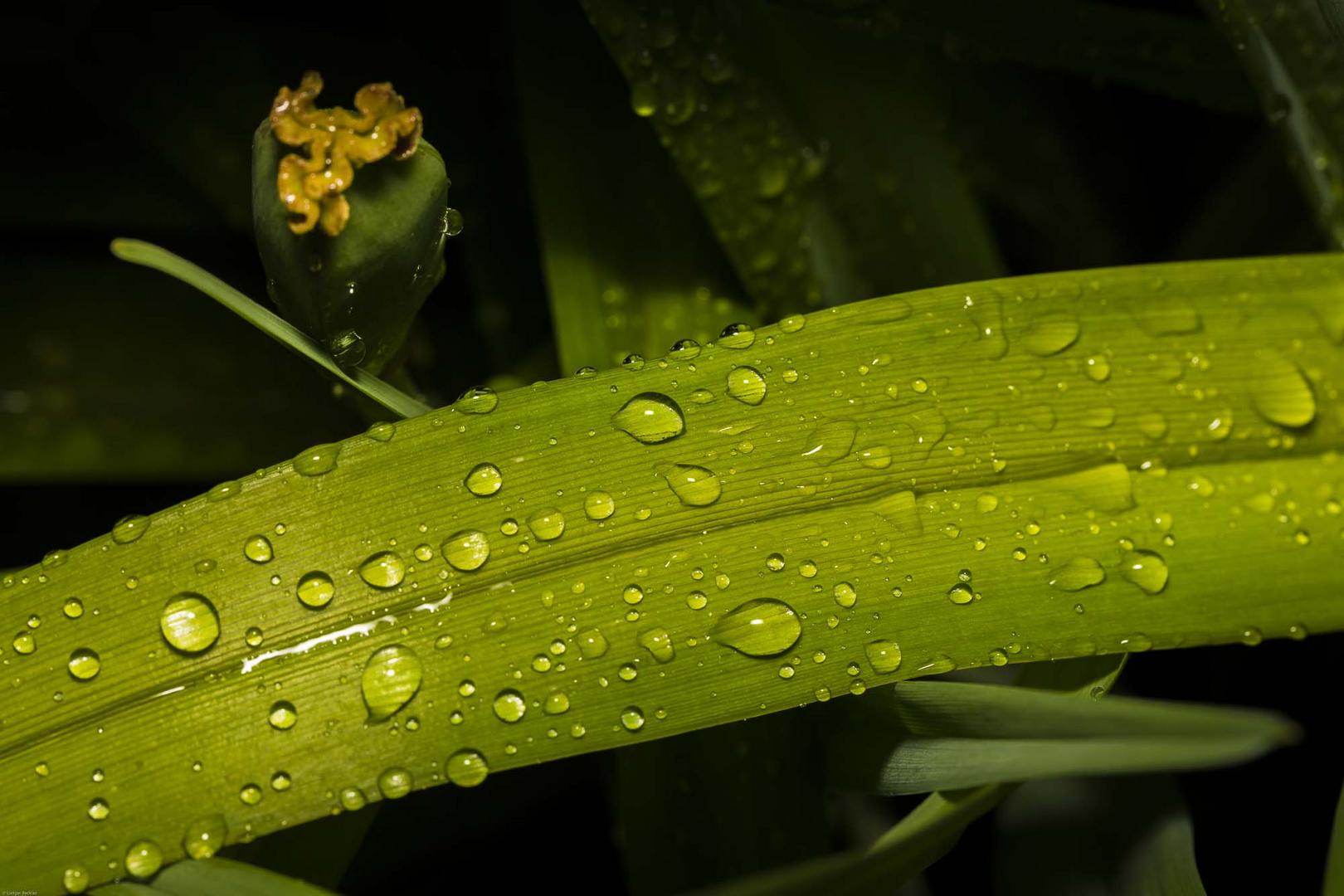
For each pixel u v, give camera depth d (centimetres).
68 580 18
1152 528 19
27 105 25
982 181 25
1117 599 18
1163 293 19
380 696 18
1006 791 18
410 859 22
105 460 23
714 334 22
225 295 19
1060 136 25
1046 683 19
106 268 24
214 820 18
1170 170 26
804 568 18
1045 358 19
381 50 25
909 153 22
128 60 24
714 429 19
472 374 25
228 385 24
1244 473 19
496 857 23
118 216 24
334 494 18
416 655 18
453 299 26
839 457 19
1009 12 21
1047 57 22
